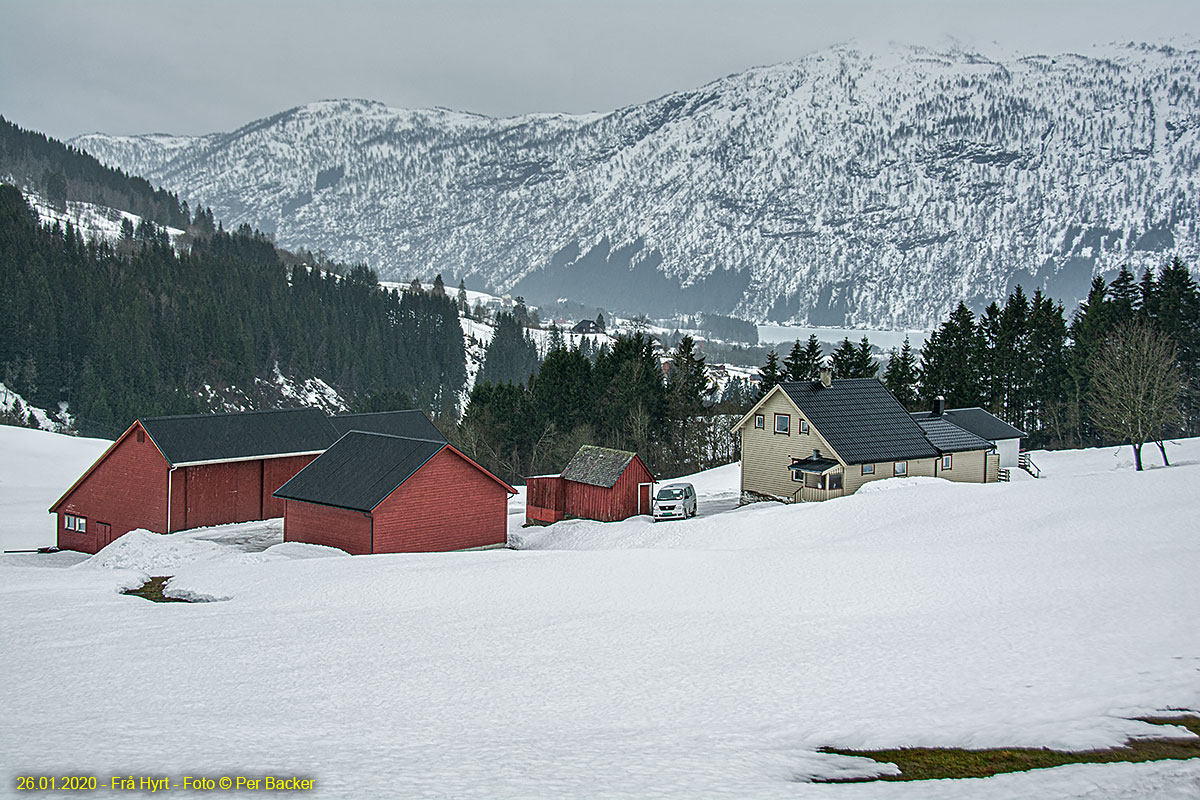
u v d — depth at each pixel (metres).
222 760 12.67
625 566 30.42
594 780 12.01
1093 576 25.47
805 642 19.98
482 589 27.20
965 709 15.24
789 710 15.41
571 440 77.94
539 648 19.91
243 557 33.69
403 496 37.84
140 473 43.88
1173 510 34.22
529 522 49.66
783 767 12.76
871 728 14.43
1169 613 20.78
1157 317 81.19
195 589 27.97
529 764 12.64
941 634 20.19
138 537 35.94
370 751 13.23
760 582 27.47
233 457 44.62
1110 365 61.44
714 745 13.65
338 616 23.64
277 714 15.29
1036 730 14.20
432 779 11.91
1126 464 59.94
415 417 56.59
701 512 50.56
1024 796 11.94
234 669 18.30
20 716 15.14
